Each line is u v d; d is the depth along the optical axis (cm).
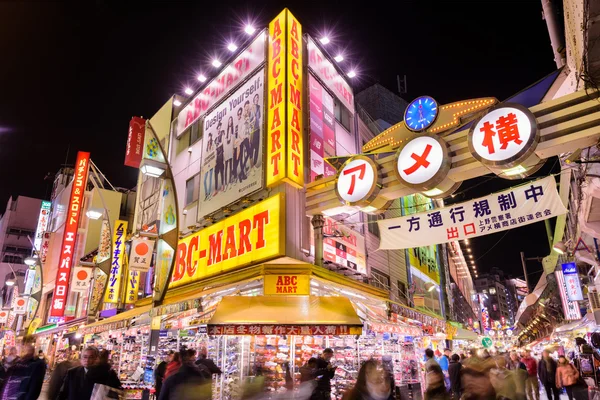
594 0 620
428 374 647
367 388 509
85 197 3291
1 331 4456
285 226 1365
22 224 6950
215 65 1969
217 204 1669
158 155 1392
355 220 1798
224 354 1243
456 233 1045
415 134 1172
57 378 693
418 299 2089
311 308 1107
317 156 1586
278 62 1579
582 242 1652
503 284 12775
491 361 675
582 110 914
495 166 962
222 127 1784
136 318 1546
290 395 575
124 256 2252
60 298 2578
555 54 1286
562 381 1270
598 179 1000
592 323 1989
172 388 542
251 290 1291
